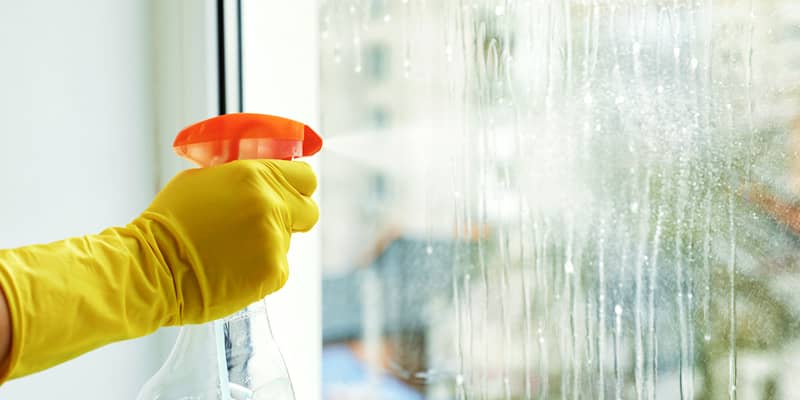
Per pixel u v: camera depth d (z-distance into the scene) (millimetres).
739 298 487
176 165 674
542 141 564
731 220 488
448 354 636
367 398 695
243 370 458
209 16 666
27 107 538
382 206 667
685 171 502
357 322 696
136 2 645
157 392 453
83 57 585
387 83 650
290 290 712
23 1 532
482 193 602
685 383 510
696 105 495
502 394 602
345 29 671
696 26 492
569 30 544
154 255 402
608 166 534
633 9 514
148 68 664
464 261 618
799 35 457
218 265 403
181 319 413
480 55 590
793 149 464
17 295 333
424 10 619
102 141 607
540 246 572
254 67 704
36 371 354
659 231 516
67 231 575
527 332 583
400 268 662
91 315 364
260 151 426
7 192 524
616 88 527
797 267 467
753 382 484
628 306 532
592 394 551
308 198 473
